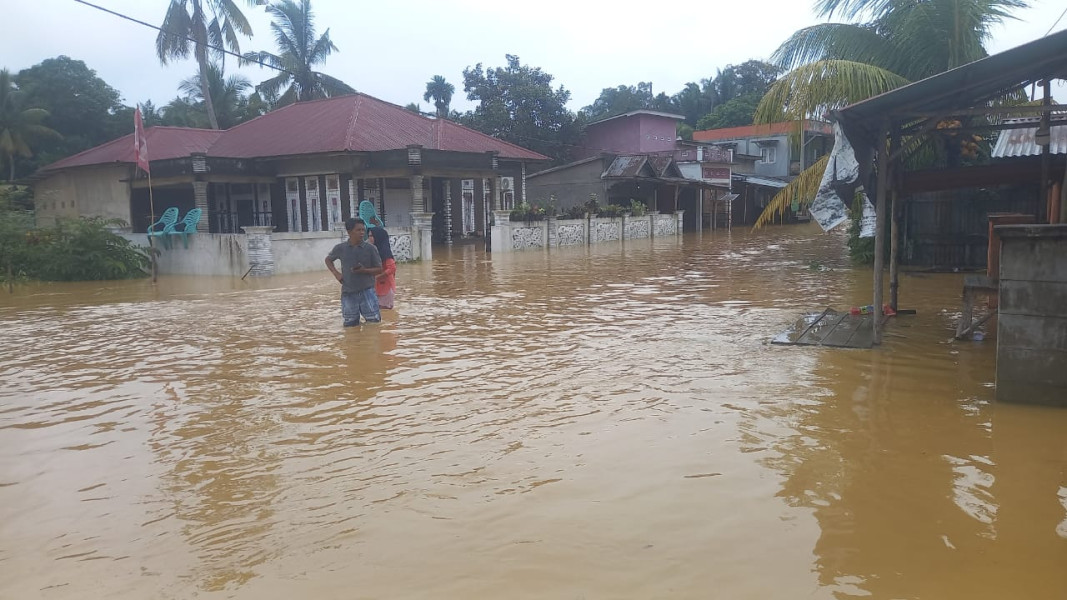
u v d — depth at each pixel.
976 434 5.27
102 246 19.00
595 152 45.03
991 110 7.55
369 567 3.56
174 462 5.07
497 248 25.61
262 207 28.23
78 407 6.49
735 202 48.50
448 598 3.27
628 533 3.85
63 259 18.50
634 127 43.09
